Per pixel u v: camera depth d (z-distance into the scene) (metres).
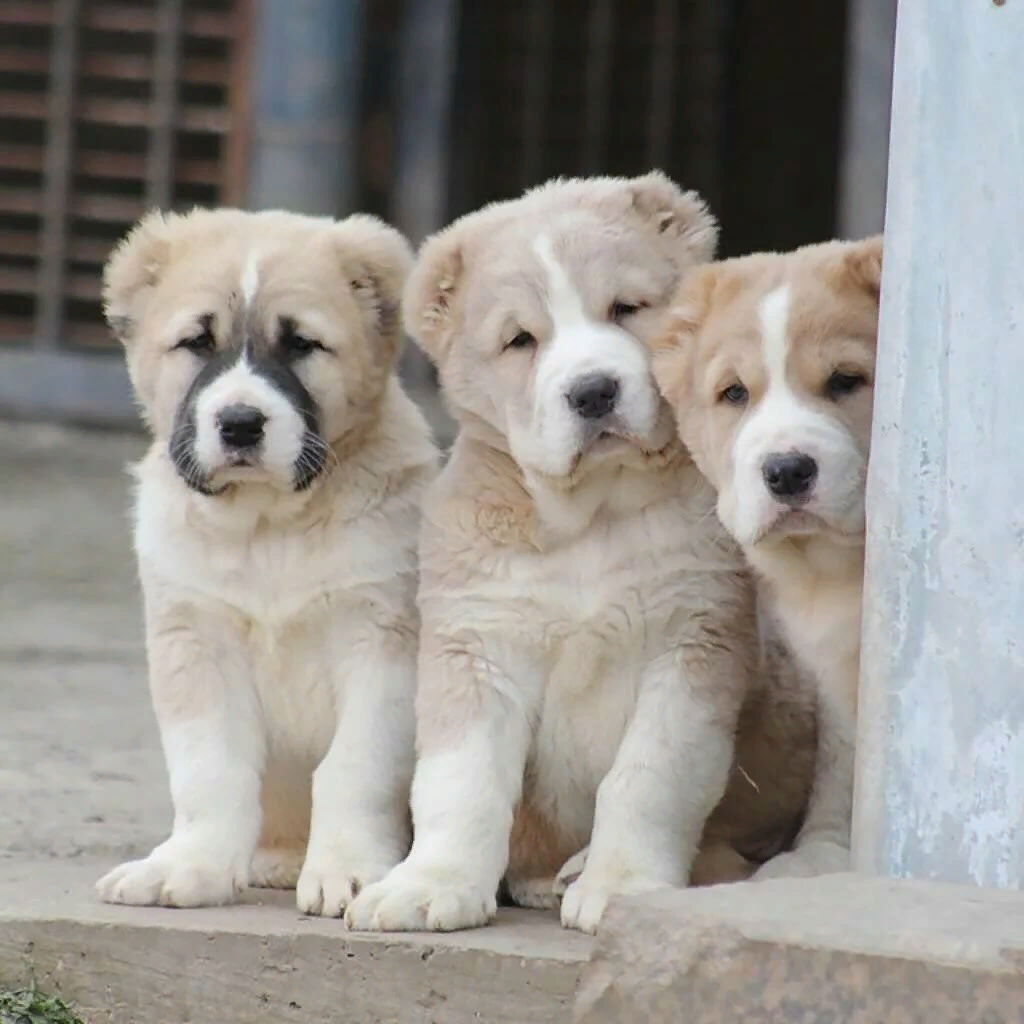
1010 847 8.02
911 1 8.39
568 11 35.41
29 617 19.55
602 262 9.52
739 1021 7.10
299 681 10.07
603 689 9.52
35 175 34.28
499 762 9.28
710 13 35.44
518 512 9.41
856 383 8.91
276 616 9.89
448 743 9.24
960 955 6.85
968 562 8.16
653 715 9.27
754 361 8.97
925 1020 6.82
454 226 10.22
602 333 9.41
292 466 9.79
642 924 7.35
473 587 9.39
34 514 24.89
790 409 8.84
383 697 9.79
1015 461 8.09
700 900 7.48
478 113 34.88
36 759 13.27
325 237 10.62
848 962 6.94
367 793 9.57
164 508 10.06
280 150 28.03
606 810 9.16
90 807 11.80
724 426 9.09
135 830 11.20
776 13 35.88
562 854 9.89
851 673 9.45
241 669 10.04
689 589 9.34
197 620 9.97
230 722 9.88
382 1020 8.34
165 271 10.61
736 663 9.42
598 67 35.38
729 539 9.42
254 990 8.52
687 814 9.23
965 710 8.14
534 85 35.38
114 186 33.22
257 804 9.78
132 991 8.69
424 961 8.28
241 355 10.10
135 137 33.31
